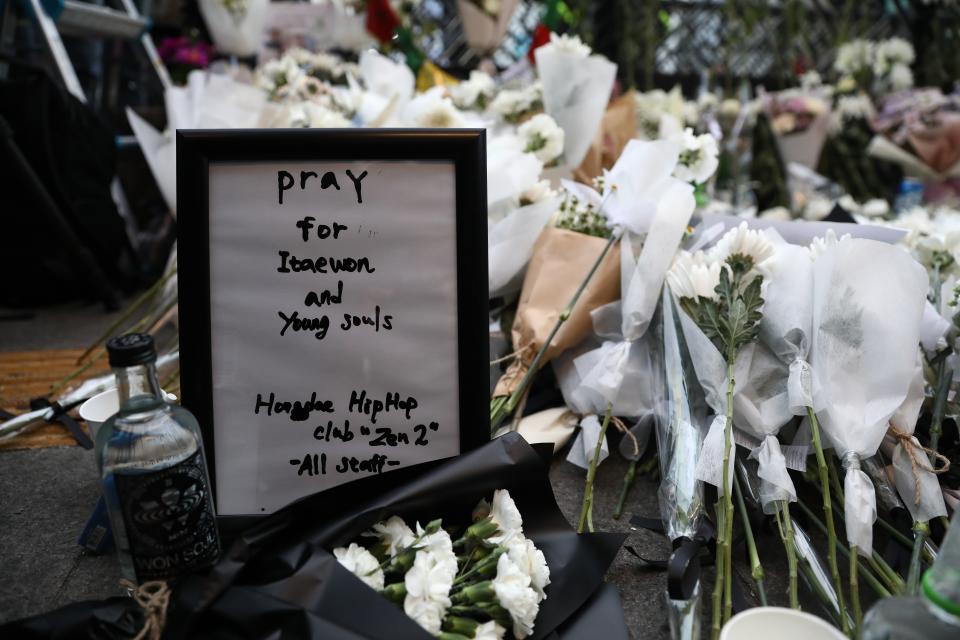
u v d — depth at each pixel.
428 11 3.62
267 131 0.80
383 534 0.75
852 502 0.77
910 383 0.86
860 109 2.94
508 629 0.69
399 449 0.85
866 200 2.98
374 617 0.62
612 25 3.85
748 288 0.88
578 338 1.14
